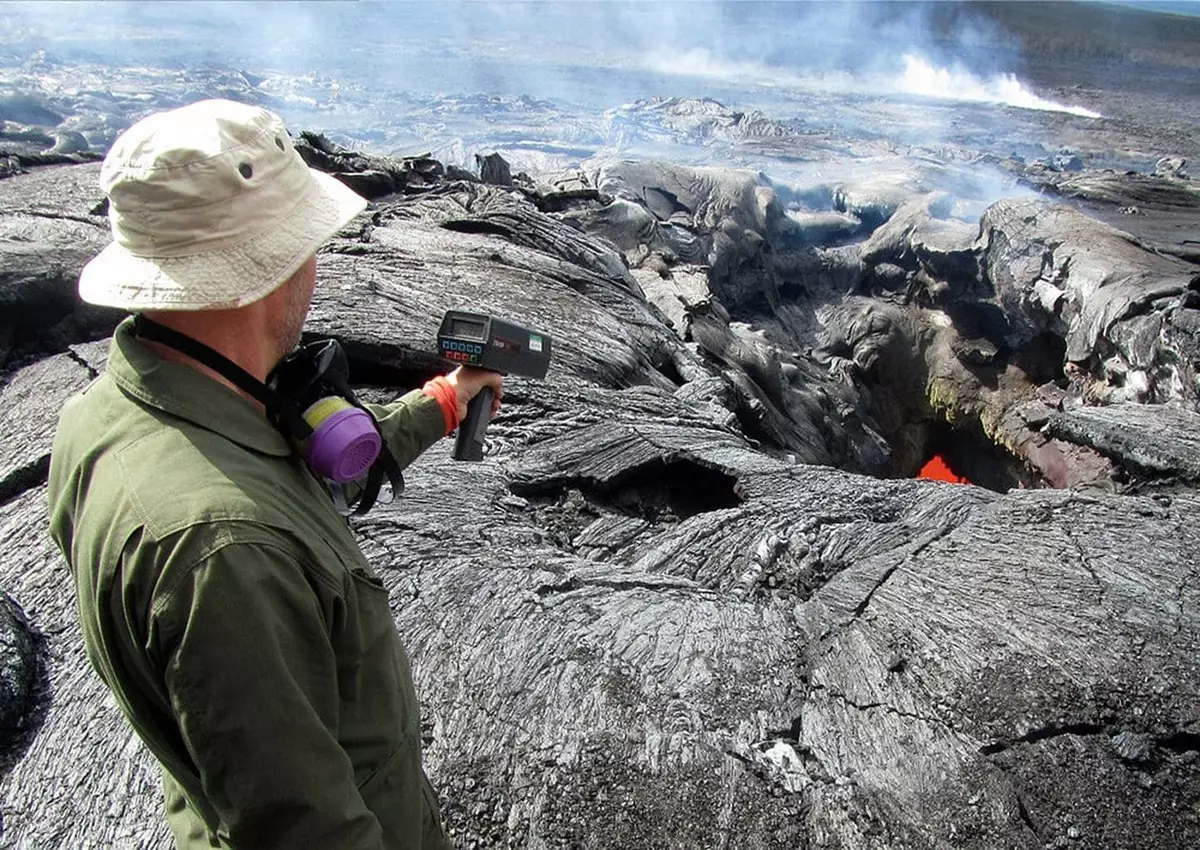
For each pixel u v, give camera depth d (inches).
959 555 169.6
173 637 56.1
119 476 59.2
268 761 57.7
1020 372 568.7
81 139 590.6
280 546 59.7
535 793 125.2
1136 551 165.3
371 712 71.2
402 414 92.9
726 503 210.8
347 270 273.3
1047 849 119.1
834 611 157.5
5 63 1087.6
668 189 638.5
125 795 127.6
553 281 316.5
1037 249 492.4
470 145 936.3
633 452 210.5
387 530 171.2
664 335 332.5
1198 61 1400.1
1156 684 137.2
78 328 250.7
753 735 133.1
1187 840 121.7
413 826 76.9
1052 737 131.3
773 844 119.6
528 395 231.5
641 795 124.3
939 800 124.0
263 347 68.1
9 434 202.7
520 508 188.4
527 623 150.3
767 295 639.8
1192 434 229.8
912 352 609.0
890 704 138.1
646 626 152.0
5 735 138.1
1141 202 653.3
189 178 60.5
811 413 472.4
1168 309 388.5
